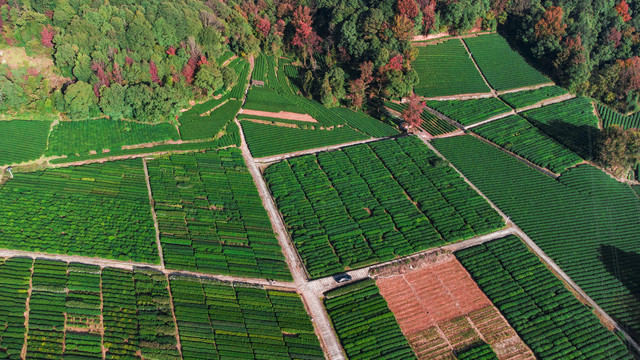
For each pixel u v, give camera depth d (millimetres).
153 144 117938
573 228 106625
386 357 79312
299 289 89875
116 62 121750
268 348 78625
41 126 115000
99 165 108625
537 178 121500
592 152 128375
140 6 140000
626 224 109000
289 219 103625
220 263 91188
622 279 94875
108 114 119562
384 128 138125
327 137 130750
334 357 79625
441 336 83625
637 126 142750
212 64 134250
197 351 76000
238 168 116250
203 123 126688
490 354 80688
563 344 82125
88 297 80438
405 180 117312
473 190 115625
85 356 72500
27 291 79688
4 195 96188
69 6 128500
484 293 91500
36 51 121312
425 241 100438
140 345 75062
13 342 72125
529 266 96000
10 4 122938
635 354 81688
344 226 103188
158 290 83625
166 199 102688
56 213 94250
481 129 137875
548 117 142375
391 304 88750
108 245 89938
